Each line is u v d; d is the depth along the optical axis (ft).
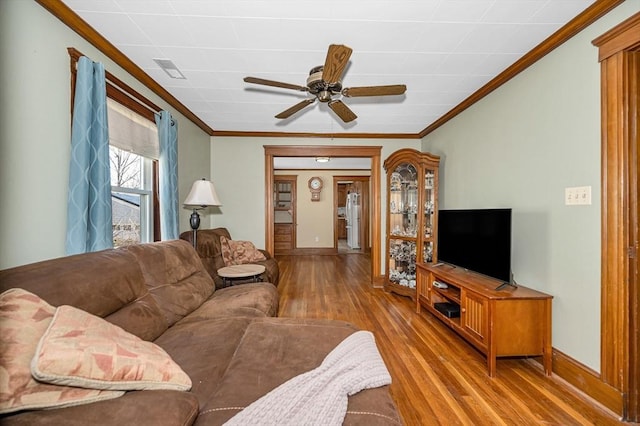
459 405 5.82
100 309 4.39
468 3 5.81
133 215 8.89
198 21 6.36
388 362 7.46
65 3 5.73
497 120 9.32
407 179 14.17
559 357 6.77
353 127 14.32
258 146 15.53
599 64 5.95
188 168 12.46
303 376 3.81
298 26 6.54
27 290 3.53
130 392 3.15
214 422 3.20
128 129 8.07
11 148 4.97
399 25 6.50
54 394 2.81
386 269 14.43
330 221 26.89
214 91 10.08
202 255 11.26
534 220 7.70
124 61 7.77
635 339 5.47
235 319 6.27
